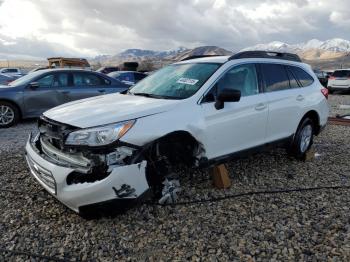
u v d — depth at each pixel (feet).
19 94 28.71
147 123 11.53
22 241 10.64
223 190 14.53
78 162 10.76
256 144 15.83
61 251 10.19
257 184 15.37
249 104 14.97
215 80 14.02
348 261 9.71
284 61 18.11
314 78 20.06
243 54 15.88
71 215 12.22
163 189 12.58
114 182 10.48
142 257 9.96
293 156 18.97
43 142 12.34
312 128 19.70
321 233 11.18
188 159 13.35
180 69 15.70
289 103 17.24
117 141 10.74
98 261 9.78
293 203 13.47
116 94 15.65
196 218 12.13
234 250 10.27
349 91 75.46
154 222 11.81
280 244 10.56
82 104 13.38
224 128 13.93
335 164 18.65
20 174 16.20
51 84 30.17
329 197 14.08
